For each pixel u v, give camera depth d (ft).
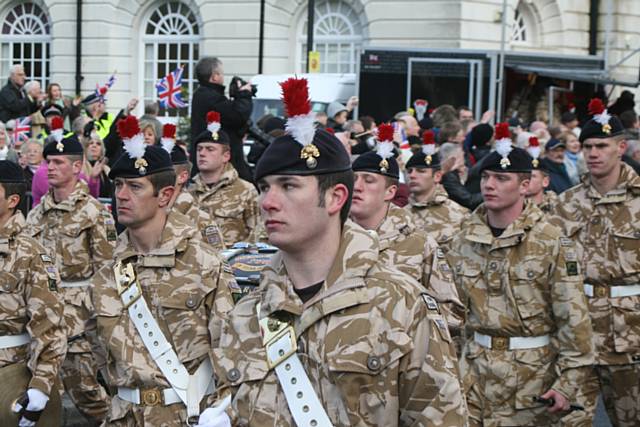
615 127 34.65
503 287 29.19
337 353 16.34
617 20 139.13
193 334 25.05
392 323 16.37
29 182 54.19
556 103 106.01
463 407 16.53
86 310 25.67
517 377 29.01
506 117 102.94
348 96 97.30
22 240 28.73
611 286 34.55
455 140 58.75
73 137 38.65
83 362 36.04
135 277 25.29
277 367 16.72
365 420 16.38
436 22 127.24
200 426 16.94
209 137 44.57
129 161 25.26
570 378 28.48
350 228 17.03
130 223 25.29
